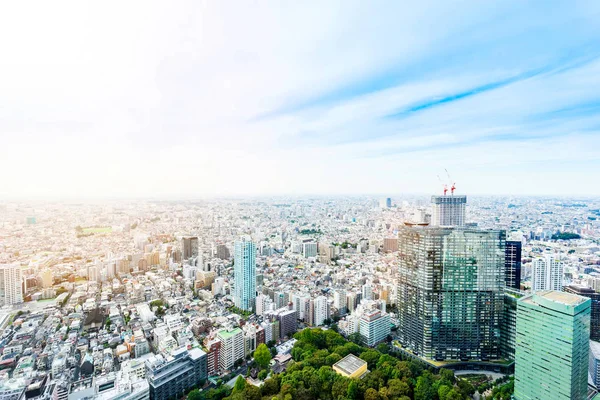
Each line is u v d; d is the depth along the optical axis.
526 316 195.88
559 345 181.25
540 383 189.00
